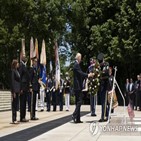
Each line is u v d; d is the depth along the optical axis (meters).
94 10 46.69
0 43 44.38
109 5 44.66
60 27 49.09
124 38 42.53
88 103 42.88
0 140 10.67
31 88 17.59
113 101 15.27
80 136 10.87
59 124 14.98
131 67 44.62
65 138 10.53
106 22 44.09
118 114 20.00
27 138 10.98
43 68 26.23
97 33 43.91
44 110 26.86
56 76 26.81
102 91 15.02
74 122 14.93
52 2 47.34
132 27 42.28
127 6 42.62
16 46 45.16
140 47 41.62
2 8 47.56
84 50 48.09
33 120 17.28
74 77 14.79
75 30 49.75
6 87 50.06
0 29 44.53
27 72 16.69
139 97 28.88
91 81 14.72
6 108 26.50
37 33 47.75
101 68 15.16
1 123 15.95
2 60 47.81
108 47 43.19
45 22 47.00
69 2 49.19
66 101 26.23
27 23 47.75
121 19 42.78
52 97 26.05
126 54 42.22
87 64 47.69
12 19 47.75
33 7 46.19
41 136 11.13
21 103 16.58
